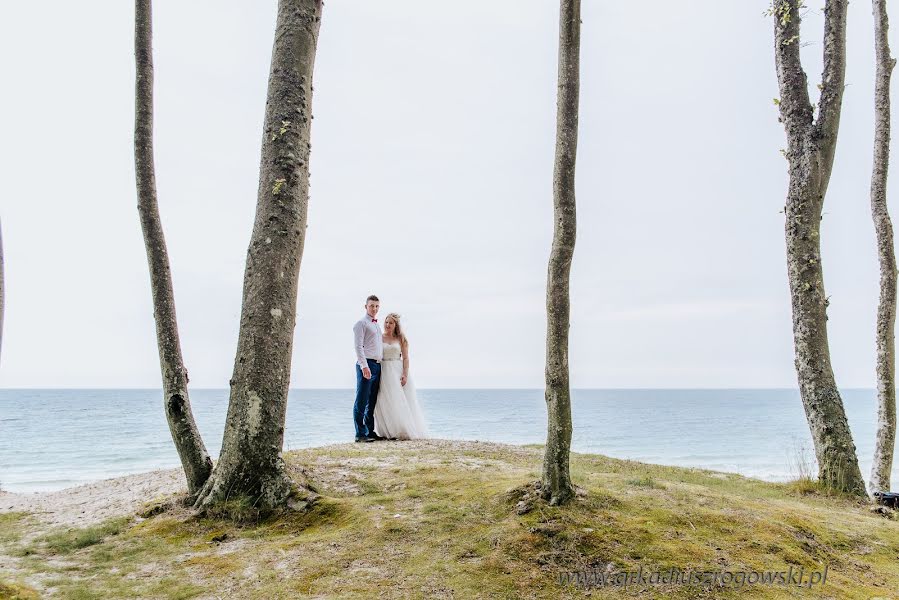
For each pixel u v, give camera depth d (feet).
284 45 23.00
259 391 21.01
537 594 13.70
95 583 14.42
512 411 269.64
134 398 462.60
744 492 26.32
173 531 18.79
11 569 15.46
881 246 33.40
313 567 15.08
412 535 17.04
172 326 22.88
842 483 26.94
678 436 148.46
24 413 231.71
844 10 30.42
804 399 29.09
